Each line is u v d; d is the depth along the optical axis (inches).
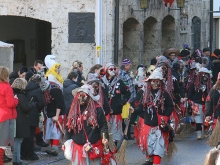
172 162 561.3
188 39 1123.3
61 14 863.7
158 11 997.2
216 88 577.6
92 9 857.5
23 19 1026.1
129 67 653.3
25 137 528.4
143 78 729.6
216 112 577.3
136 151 611.8
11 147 541.3
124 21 906.7
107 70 600.7
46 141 593.3
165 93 522.3
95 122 424.2
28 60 1040.8
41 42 1044.5
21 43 1028.5
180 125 574.2
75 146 429.7
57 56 870.4
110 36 863.7
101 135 426.9
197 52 890.1
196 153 605.3
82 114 426.3
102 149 431.5
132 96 643.5
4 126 504.7
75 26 861.8
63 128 591.8
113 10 863.7
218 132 573.6
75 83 605.9
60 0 862.5
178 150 620.4
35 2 869.8
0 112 503.2
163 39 1071.6
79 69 650.8
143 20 957.2
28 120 533.3
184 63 768.3
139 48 957.2
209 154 289.7
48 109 581.3
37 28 1042.1
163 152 523.5
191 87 687.7
